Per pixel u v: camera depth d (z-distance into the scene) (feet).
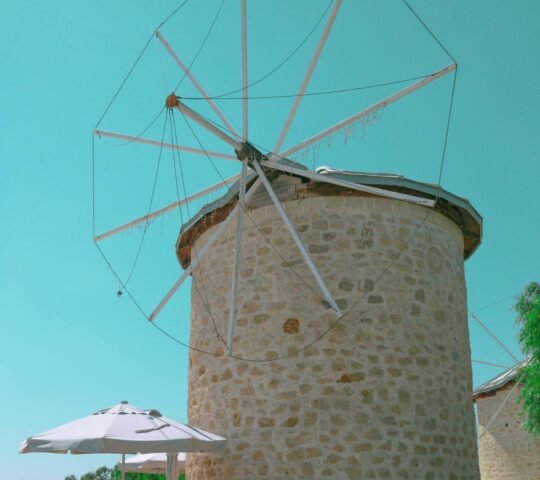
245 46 35.12
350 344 32.78
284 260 35.01
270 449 32.22
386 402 32.09
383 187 35.37
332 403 31.99
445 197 36.04
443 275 36.19
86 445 26.66
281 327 33.94
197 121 31.27
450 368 34.65
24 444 27.20
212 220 39.29
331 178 33.50
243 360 34.42
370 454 31.14
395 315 33.63
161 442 27.76
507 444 71.82
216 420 34.81
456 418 34.04
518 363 68.74
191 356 39.22
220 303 37.04
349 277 33.88
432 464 32.09
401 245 34.99
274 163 34.09
